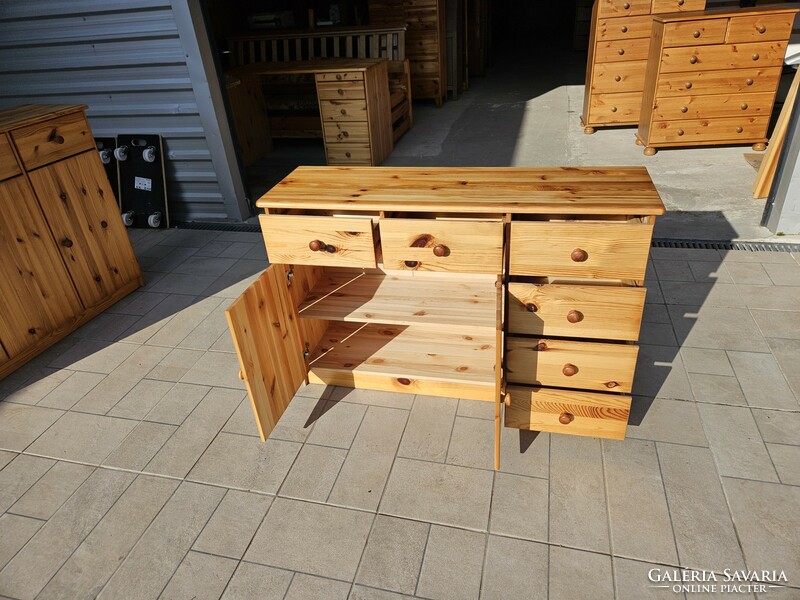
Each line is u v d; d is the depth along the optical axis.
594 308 2.14
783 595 1.82
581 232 2.03
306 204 2.31
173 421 2.79
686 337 3.03
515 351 2.30
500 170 2.56
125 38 4.54
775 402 2.56
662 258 3.80
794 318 3.11
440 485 2.31
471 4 9.81
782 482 2.19
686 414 2.54
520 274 2.20
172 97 4.73
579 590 1.88
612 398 2.29
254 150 6.82
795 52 5.75
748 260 3.69
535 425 2.47
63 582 2.06
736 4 6.52
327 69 5.72
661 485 2.22
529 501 2.21
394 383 2.80
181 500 2.35
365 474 2.39
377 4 8.12
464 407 2.71
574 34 12.02
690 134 5.61
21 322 3.29
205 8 4.45
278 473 2.43
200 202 5.21
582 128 6.81
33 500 2.42
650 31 5.82
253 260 4.43
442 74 8.52
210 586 2.00
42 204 3.33
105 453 2.63
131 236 5.05
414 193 2.33
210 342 3.41
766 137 5.61
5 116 3.33
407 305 2.58
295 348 2.68
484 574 1.96
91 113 5.03
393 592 1.92
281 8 9.17
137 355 3.33
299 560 2.06
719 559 1.94
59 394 3.05
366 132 5.91
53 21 4.65
